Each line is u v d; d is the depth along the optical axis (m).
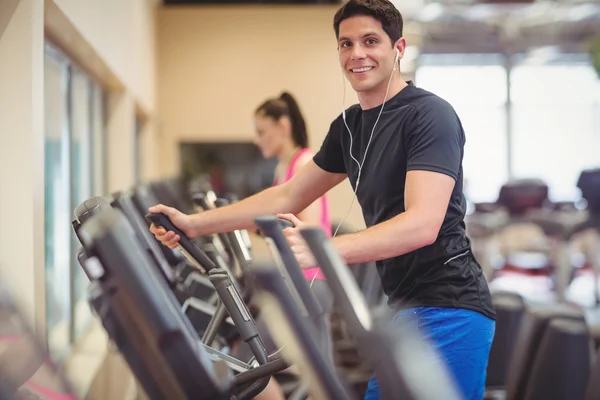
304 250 1.36
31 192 2.41
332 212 7.84
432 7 10.52
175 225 2.06
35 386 0.95
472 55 12.57
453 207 1.90
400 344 0.86
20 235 2.39
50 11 3.19
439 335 1.86
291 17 9.88
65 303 4.58
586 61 12.45
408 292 1.93
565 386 2.56
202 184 6.68
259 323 1.98
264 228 0.96
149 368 0.96
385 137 1.92
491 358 3.07
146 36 8.16
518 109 12.70
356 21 1.92
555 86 12.64
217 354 1.57
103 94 6.37
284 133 3.38
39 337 0.96
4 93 2.42
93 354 4.17
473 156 12.80
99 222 0.86
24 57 2.42
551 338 2.58
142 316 0.89
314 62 9.91
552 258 8.30
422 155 1.80
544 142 12.74
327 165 2.19
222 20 9.89
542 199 8.30
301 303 0.94
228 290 1.61
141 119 8.95
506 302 3.16
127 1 6.31
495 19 11.30
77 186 5.08
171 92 9.91
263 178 9.88
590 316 5.12
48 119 4.09
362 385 1.62
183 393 0.96
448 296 1.88
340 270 0.88
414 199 1.76
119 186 6.41
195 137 9.91
